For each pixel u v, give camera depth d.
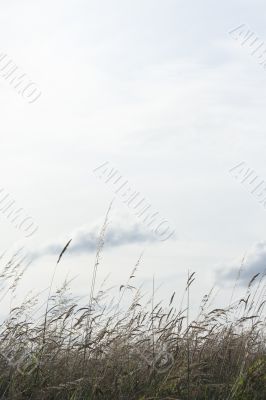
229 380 6.78
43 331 6.52
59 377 6.18
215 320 7.34
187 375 6.25
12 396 5.58
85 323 6.84
